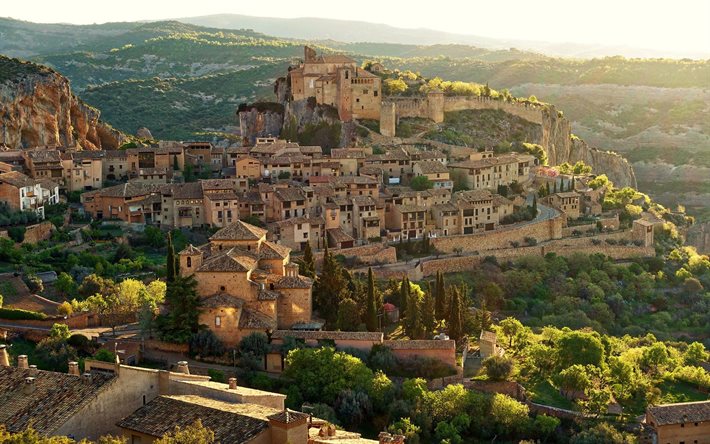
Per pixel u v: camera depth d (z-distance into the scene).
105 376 101.12
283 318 180.62
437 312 198.75
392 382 159.62
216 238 188.50
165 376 103.44
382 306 193.50
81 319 177.38
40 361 154.25
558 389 176.25
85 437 95.38
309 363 157.38
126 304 183.00
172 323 167.75
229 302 168.38
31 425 94.69
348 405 149.88
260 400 104.62
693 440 156.75
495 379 170.50
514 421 155.38
